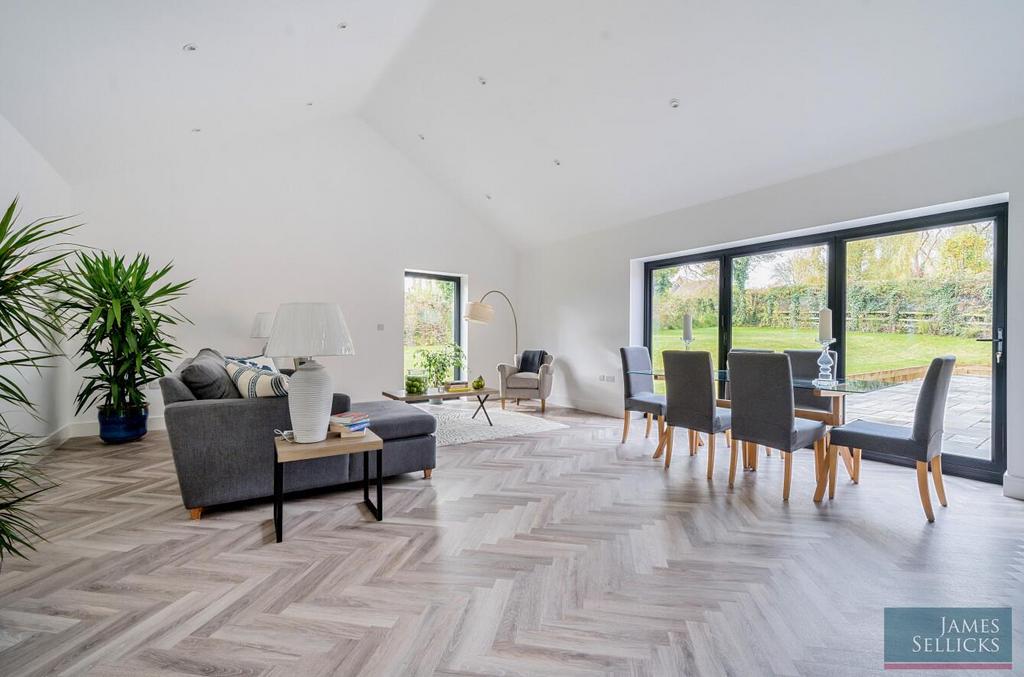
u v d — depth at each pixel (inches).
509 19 144.2
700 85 138.8
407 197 256.8
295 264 225.3
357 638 62.1
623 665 57.4
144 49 121.5
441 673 55.8
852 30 109.7
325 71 172.6
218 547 87.8
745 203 175.2
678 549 88.2
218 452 102.2
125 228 189.3
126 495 115.3
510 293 293.6
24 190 143.4
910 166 132.9
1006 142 115.8
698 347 206.5
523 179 226.7
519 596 72.2
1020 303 113.9
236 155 211.3
